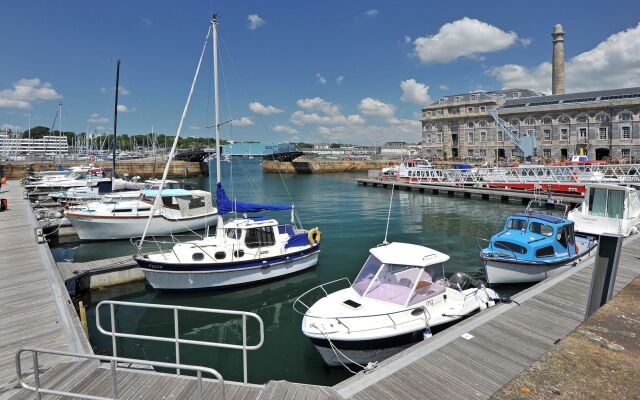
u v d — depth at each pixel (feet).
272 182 232.12
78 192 104.63
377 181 196.54
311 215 107.96
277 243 52.19
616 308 13.05
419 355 23.67
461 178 165.58
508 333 26.45
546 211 108.78
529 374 9.69
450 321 30.76
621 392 8.74
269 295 47.70
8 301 34.04
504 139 299.79
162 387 20.07
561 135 277.03
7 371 22.72
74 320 30.12
